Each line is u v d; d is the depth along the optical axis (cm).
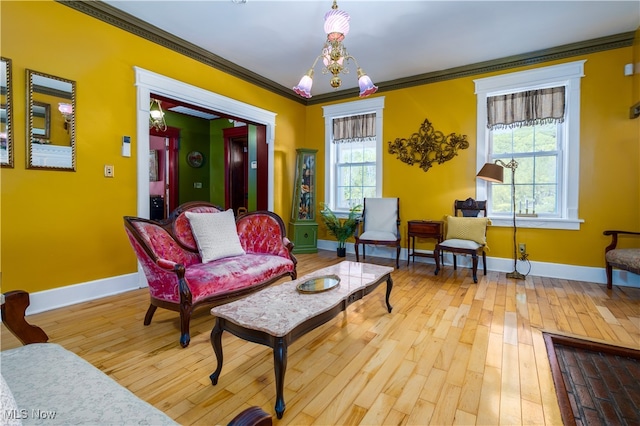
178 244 262
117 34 300
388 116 480
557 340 214
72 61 271
